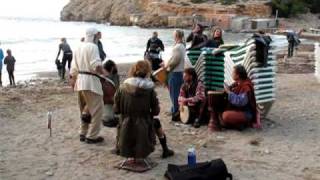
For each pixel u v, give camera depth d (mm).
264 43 11273
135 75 8281
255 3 117375
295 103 14695
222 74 11898
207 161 8461
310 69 26406
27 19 153875
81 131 10164
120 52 50594
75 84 9797
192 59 12406
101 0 146125
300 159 9188
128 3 135375
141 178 8078
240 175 8297
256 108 11117
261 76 11547
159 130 8898
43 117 12438
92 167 8602
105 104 10305
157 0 127125
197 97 11328
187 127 11250
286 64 29312
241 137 10508
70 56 26531
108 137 10383
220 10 113625
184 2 123000
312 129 11383
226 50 11891
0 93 16703
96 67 9422
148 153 8281
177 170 7883
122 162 8641
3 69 32438
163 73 12328
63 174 8273
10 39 66000
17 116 12531
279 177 8250
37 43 59875
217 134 10703
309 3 127188
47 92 17109
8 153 9383
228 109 11039
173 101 11812
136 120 8227
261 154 9430
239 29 103000
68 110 13328
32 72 32938
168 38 77688
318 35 72688
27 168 8562
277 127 11492
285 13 117125
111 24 133125
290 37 37625
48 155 9258
